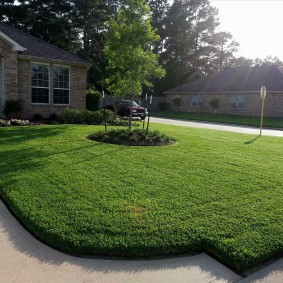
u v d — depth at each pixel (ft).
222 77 105.91
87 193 14.67
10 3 108.06
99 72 111.96
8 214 12.99
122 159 21.77
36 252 10.18
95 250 10.08
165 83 140.87
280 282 9.10
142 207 13.21
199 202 14.02
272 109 84.84
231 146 29.50
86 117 45.19
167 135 34.27
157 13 151.12
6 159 20.51
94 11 121.60
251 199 14.65
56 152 23.24
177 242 10.46
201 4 154.71
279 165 21.80
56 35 108.99
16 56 45.09
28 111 48.29
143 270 9.39
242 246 10.28
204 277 9.17
